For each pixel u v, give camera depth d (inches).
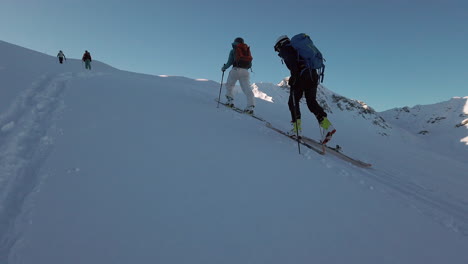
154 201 62.0
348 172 109.0
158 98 206.8
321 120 151.5
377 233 60.6
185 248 47.0
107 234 48.8
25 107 134.9
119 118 132.1
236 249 48.2
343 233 58.4
